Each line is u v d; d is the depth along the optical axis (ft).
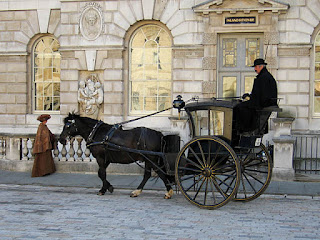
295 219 30.07
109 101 61.16
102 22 61.05
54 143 48.08
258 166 42.75
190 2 58.39
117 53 60.90
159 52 61.05
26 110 66.18
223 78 58.39
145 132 36.78
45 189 41.52
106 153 38.01
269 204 35.01
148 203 35.27
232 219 30.01
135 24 60.90
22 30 65.46
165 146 36.70
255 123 33.19
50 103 66.23
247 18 56.13
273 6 54.80
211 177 32.99
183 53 58.95
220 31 57.06
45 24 64.64
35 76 66.74
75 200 36.40
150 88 61.36
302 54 55.36
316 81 55.98
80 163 48.01
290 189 39.99
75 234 26.30
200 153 33.83
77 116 39.24
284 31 55.67
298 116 55.52
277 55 55.83
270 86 32.45
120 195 38.68
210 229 27.45
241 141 33.27
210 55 57.57
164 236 25.90
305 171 48.75
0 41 66.08
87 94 61.36
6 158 50.01
